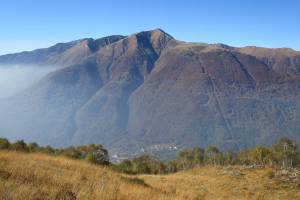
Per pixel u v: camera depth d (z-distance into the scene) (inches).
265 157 4392.2
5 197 470.0
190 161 5147.6
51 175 788.6
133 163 4355.3
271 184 2504.9
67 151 3026.6
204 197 1212.5
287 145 4485.7
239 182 2532.0
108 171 1290.6
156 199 701.9
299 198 2158.0
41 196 515.5
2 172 661.3
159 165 4658.0
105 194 615.8
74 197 541.6
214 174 2851.9
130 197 656.4
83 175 980.6
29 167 823.1
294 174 2758.4
